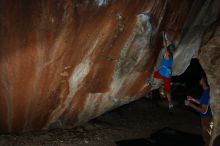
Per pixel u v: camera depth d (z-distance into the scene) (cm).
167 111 959
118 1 602
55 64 628
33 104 660
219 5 662
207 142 671
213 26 666
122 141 754
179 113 959
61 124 736
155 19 648
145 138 784
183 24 687
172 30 682
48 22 585
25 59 602
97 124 810
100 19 609
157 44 684
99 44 634
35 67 616
